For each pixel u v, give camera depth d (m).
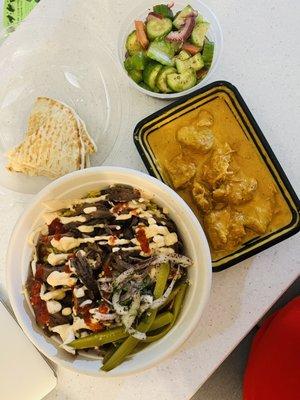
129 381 0.41
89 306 0.34
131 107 0.43
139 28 0.41
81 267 0.34
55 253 0.35
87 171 0.34
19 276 0.35
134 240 0.34
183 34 0.41
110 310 0.34
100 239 0.35
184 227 0.35
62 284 0.34
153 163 0.39
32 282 0.35
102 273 0.34
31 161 0.41
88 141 0.41
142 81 0.42
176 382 0.40
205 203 0.39
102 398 0.41
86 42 0.43
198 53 0.41
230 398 0.57
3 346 0.41
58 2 0.43
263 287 0.40
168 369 0.41
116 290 0.34
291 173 0.41
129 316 0.33
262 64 0.42
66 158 0.41
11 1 0.46
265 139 0.39
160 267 0.34
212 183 0.39
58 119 0.41
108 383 0.41
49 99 0.42
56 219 0.36
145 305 0.34
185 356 0.40
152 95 0.41
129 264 0.34
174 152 0.40
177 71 0.41
